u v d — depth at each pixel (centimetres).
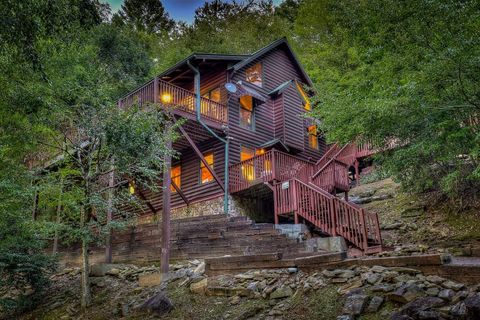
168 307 643
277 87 1800
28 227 854
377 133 711
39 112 796
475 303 376
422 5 567
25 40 532
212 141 1487
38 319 820
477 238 826
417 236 938
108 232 912
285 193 1032
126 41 2473
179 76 1558
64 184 962
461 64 534
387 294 462
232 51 2784
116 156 838
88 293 804
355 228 801
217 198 1381
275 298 561
